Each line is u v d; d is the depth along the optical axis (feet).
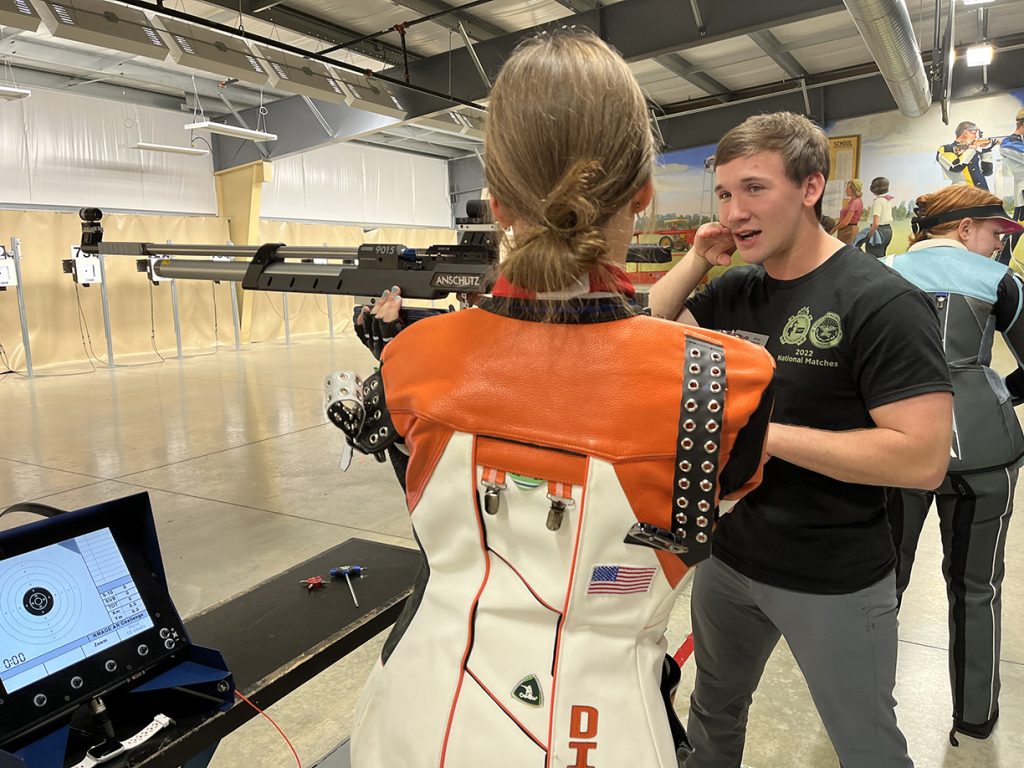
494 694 2.06
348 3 19.92
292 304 41.55
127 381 26.09
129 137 32.94
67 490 13.47
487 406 2.03
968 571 5.92
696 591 4.54
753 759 6.16
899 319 3.50
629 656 2.09
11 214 28.78
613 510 1.94
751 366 1.93
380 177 45.60
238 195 36.04
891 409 3.47
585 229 1.86
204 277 7.00
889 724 3.92
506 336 2.05
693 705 4.77
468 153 49.47
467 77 23.36
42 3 14.96
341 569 4.91
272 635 4.09
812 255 3.95
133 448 16.49
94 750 2.91
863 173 32.65
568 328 1.98
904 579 6.38
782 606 3.97
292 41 25.11
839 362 3.74
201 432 18.01
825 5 17.61
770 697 7.04
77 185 31.17
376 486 13.58
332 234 42.42
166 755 2.97
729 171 3.84
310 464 15.14
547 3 20.39
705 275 4.50
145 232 33.37
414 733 2.15
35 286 29.68
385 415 2.21
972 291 5.53
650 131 2.03
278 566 10.08
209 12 22.58
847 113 32.55
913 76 20.18
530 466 1.99
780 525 3.90
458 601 2.16
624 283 2.07
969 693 6.18
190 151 30.99
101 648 3.01
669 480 1.91
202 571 9.99
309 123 32.50
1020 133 29.60
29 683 2.75
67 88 30.73
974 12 24.38
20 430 18.42
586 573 1.99
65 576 3.01
